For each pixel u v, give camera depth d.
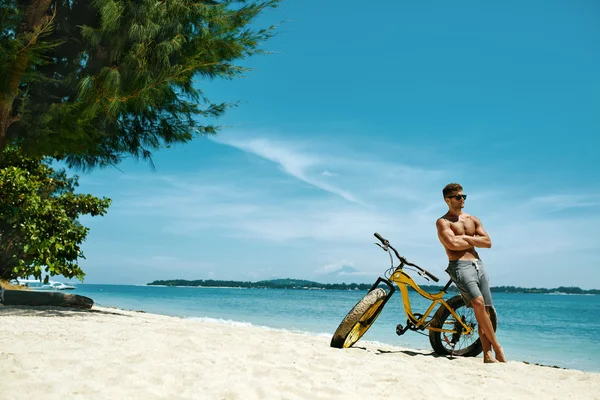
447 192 5.53
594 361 10.04
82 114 7.33
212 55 8.20
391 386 3.43
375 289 5.87
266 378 3.44
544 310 44.12
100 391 2.80
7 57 6.22
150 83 7.52
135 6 7.13
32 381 2.90
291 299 58.69
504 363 4.95
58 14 7.53
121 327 5.84
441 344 5.66
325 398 2.98
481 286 5.29
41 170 11.09
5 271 9.55
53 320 6.32
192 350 4.41
